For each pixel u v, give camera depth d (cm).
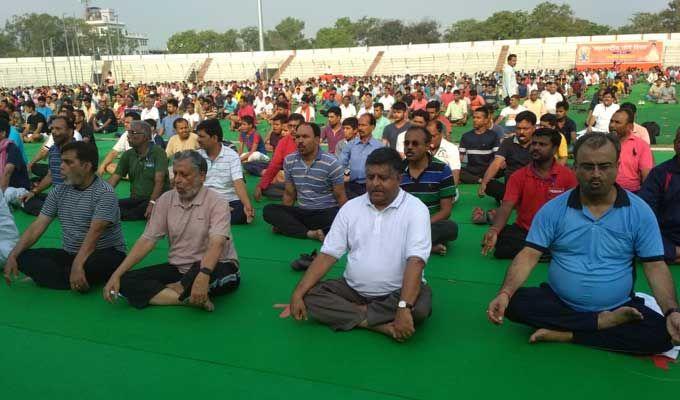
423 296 385
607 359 349
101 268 462
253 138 1042
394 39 10294
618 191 343
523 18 9100
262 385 328
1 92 3503
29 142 1595
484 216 663
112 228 475
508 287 352
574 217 346
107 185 466
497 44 5719
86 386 330
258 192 752
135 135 682
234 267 453
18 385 332
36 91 3516
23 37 9594
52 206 477
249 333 393
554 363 345
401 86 3434
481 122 873
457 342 375
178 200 440
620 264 346
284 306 434
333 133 995
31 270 473
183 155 427
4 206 513
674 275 482
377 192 369
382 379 332
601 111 1085
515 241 527
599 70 4391
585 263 349
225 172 666
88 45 8675
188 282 419
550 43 5584
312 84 3750
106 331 400
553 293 368
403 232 376
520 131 695
